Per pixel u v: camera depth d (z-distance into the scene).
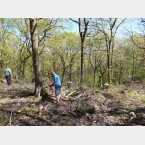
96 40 34.12
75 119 12.56
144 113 13.59
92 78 44.38
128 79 45.25
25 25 35.00
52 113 13.23
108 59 32.78
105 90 20.62
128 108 14.74
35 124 11.80
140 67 43.75
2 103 14.82
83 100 15.52
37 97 16.31
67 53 47.94
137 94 20.05
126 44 40.53
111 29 32.09
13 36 40.09
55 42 37.75
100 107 14.69
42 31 33.88
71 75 54.94
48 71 49.16
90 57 42.34
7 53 39.88
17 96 16.81
